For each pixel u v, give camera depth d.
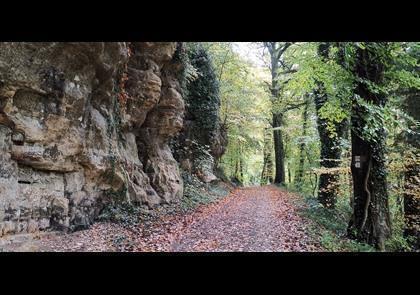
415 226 13.22
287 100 27.05
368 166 10.96
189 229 11.06
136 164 14.22
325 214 15.09
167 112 16.91
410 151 13.21
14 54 8.09
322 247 9.31
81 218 10.00
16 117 8.28
